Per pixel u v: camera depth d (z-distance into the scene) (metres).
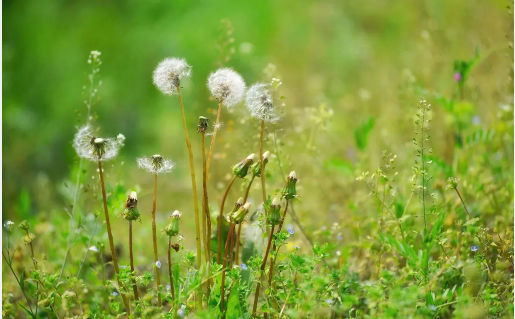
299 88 8.34
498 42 7.20
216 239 3.74
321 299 3.19
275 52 9.92
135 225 6.00
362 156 5.38
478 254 3.53
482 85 6.43
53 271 4.49
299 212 5.24
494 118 5.45
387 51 9.55
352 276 3.91
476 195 4.49
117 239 5.12
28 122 8.65
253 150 4.95
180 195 7.05
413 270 3.52
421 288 3.25
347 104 7.71
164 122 8.70
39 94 9.49
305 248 4.49
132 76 9.91
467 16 7.94
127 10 11.39
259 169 3.22
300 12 11.02
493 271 3.63
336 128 6.68
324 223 4.90
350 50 9.79
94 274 4.23
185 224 6.12
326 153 6.31
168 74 3.20
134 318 3.36
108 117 9.09
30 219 5.05
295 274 3.37
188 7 11.09
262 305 3.38
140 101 9.48
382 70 8.60
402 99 6.17
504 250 3.71
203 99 8.22
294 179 3.16
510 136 5.07
